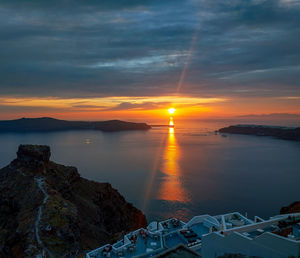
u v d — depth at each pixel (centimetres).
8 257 7650
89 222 11338
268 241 2477
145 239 4575
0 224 10156
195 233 4381
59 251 7325
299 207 8275
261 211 15088
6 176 12612
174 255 1786
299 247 2273
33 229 7900
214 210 15150
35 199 10062
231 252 2828
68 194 12500
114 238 9781
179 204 16150
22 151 13338
